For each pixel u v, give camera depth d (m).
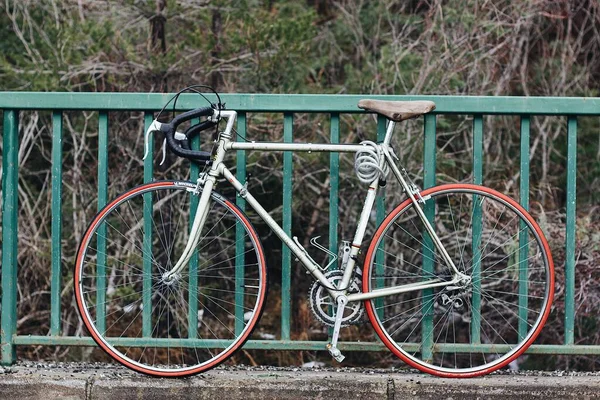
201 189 3.63
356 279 3.63
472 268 3.79
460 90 6.75
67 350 6.50
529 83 7.38
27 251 6.40
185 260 3.60
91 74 6.52
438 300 3.83
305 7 8.11
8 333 3.77
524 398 3.48
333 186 3.73
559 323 6.22
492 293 6.00
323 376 3.56
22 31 6.84
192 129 3.65
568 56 7.27
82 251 3.67
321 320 3.60
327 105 3.68
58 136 3.77
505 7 6.88
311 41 7.37
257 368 3.80
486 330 6.33
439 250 3.67
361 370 3.76
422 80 6.41
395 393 3.50
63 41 6.38
